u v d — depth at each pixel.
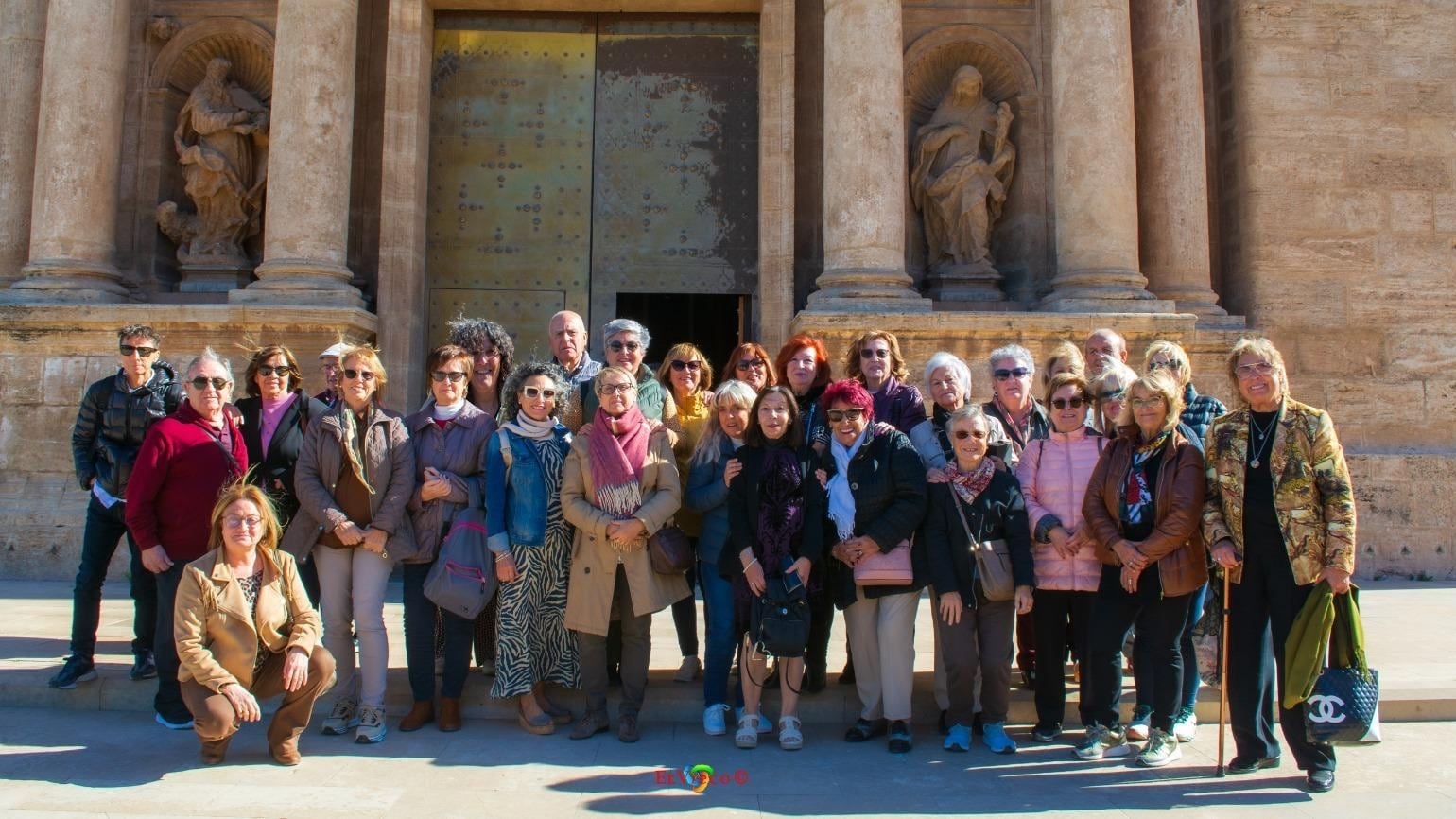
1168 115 12.26
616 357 6.66
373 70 13.02
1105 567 5.95
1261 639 5.63
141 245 12.57
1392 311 12.41
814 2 13.19
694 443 6.88
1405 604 10.09
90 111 11.65
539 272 13.10
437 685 7.01
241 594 5.74
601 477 6.19
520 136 13.24
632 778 5.55
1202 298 11.99
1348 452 12.09
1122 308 11.12
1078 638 6.27
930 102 13.30
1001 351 6.77
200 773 5.59
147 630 6.88
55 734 6.26
